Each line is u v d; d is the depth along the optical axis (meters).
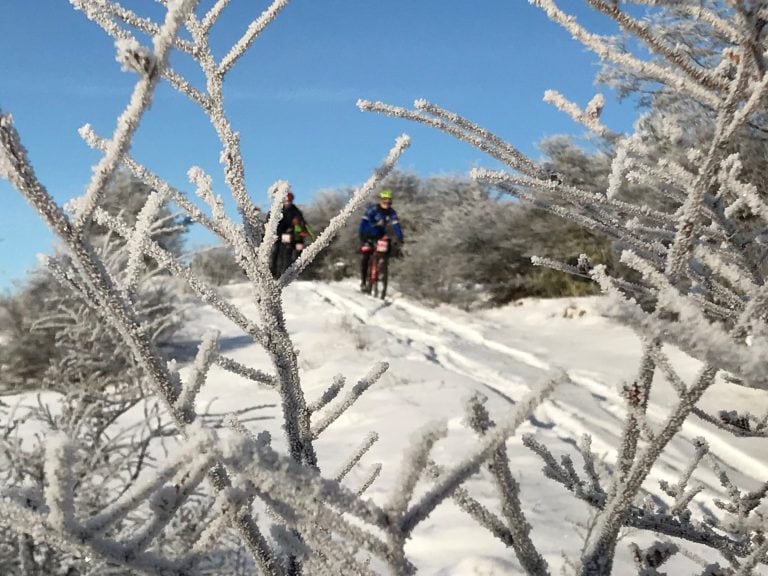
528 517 3.11
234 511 0.68
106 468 2.39
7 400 4.39
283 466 0.56
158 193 0.84
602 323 9.60
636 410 0.85
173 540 1.95
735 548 1.18
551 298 12.34
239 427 1.12
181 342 7.87
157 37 0.55
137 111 0.58
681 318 0.50
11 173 0.60
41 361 5.95
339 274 19.83
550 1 0.91
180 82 1.01
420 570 2.69
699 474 3.99
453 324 10.71
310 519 0.59
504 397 5.98
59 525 0.57
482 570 2.55
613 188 1.19
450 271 13.38
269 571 0.84
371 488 3.45
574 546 2.79
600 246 11.52
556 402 5.53
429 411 5.00
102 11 0.87
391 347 8.02
